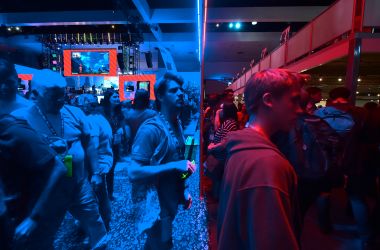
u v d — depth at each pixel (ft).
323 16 16.84
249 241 2.59
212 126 16.98
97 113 9.83
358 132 8.16
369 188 8.34
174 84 5.45
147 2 51.03
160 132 5.21
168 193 5.43
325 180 6.50
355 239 8.91
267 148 2.81
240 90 53.72
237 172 2.79
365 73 20.45
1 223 4.19
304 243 8.70
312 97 9.19
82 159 6.99
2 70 5.41
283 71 3.06
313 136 6.22
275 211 2.45
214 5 52.60
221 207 3.24
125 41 59.77
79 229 9.41
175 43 69.26
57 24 56.95
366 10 12.78
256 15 51.31
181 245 8.77
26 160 4.47
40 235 5.42
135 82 34.63
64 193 6.17
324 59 15.96
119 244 8.85
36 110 6.08
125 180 16.07
